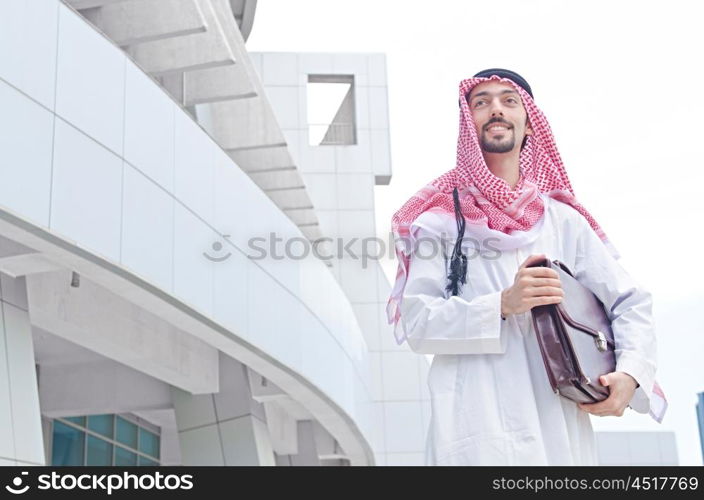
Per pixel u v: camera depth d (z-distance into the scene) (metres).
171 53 12.88
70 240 8.45
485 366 2.47
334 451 22.28
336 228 26.42
